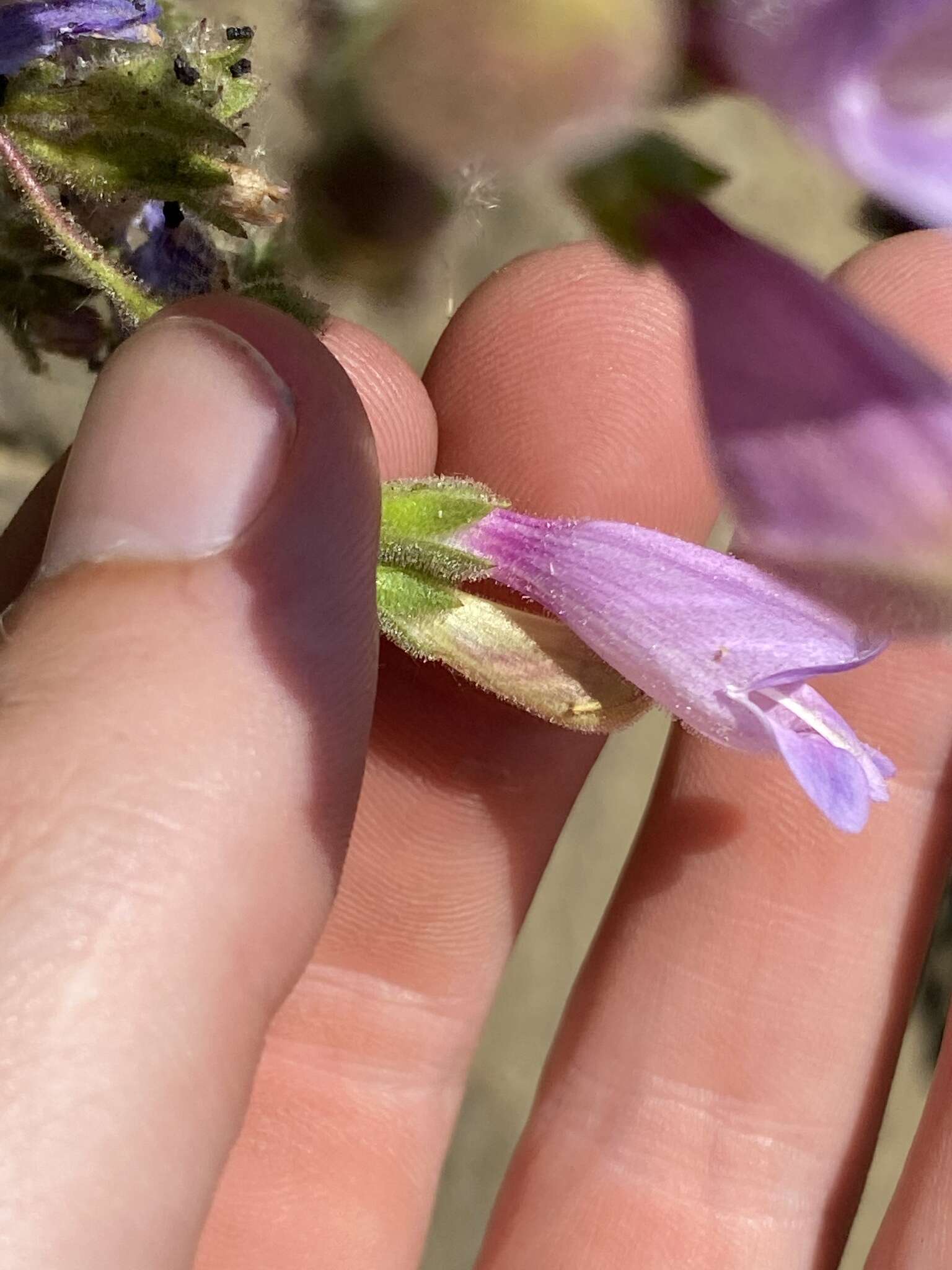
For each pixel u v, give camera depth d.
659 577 0.06
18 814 0.06
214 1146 0.06
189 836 0.06
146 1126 0.06
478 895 0.11
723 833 0.11
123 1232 0.06
